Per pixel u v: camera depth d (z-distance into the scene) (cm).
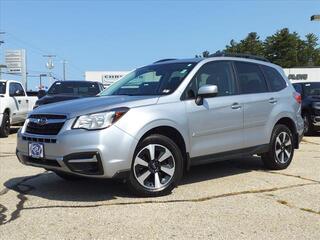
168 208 584
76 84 1520
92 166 590
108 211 570
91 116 592
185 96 680
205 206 596
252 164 900
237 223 530
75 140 584
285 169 857
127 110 612
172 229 507
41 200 623
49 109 633
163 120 639
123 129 600
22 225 517
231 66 774
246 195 655
